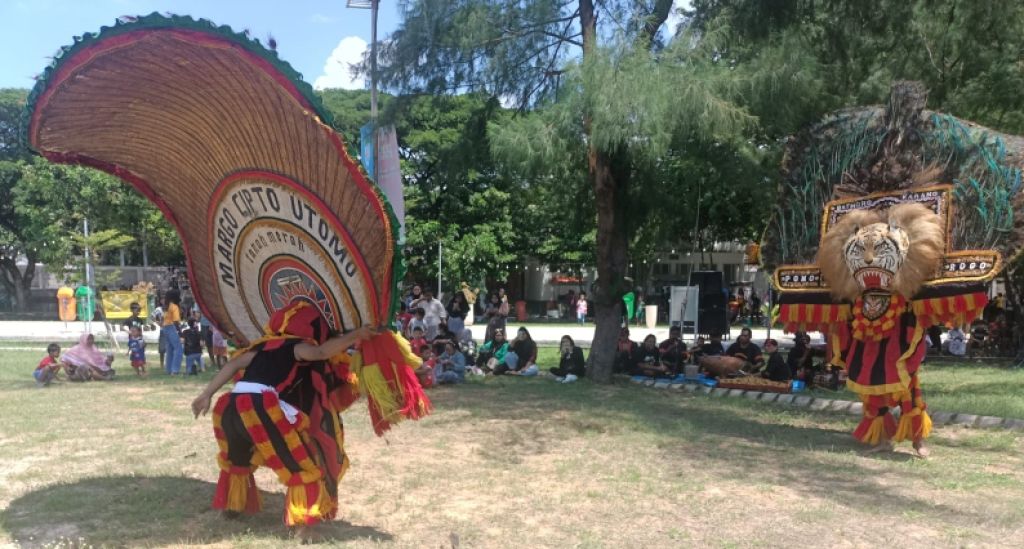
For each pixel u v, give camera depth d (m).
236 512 4.98
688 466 6.63
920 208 7.06
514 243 32.00
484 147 12.45
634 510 5.33
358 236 4.14
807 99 10.52
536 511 5.32
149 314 25.47
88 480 5.95
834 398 10.36
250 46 3.81
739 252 37.66
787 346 20.14
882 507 5.42
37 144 4.65
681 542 4.67
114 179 27.69
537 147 9.73
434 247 30.17
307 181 4.26
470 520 5.10
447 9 11.16
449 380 11.84
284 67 3.85
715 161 11.66
